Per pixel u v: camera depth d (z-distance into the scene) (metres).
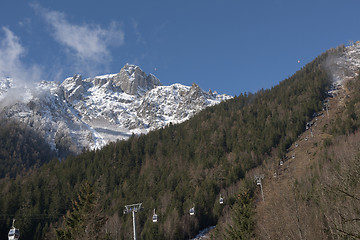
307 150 131.75
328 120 163.38
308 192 41.25
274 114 192.38
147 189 139.12
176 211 111.31
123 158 172.88
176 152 178.62
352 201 17.38
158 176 152.38
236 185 124.75
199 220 112.38
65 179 148.25
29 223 107.62
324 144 121.12
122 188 144.50
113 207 122.75
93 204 49.06
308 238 26.31
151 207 119.56
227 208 112.44
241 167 137.75
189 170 147.50
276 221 31.91
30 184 138.38
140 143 192.75
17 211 116.31
